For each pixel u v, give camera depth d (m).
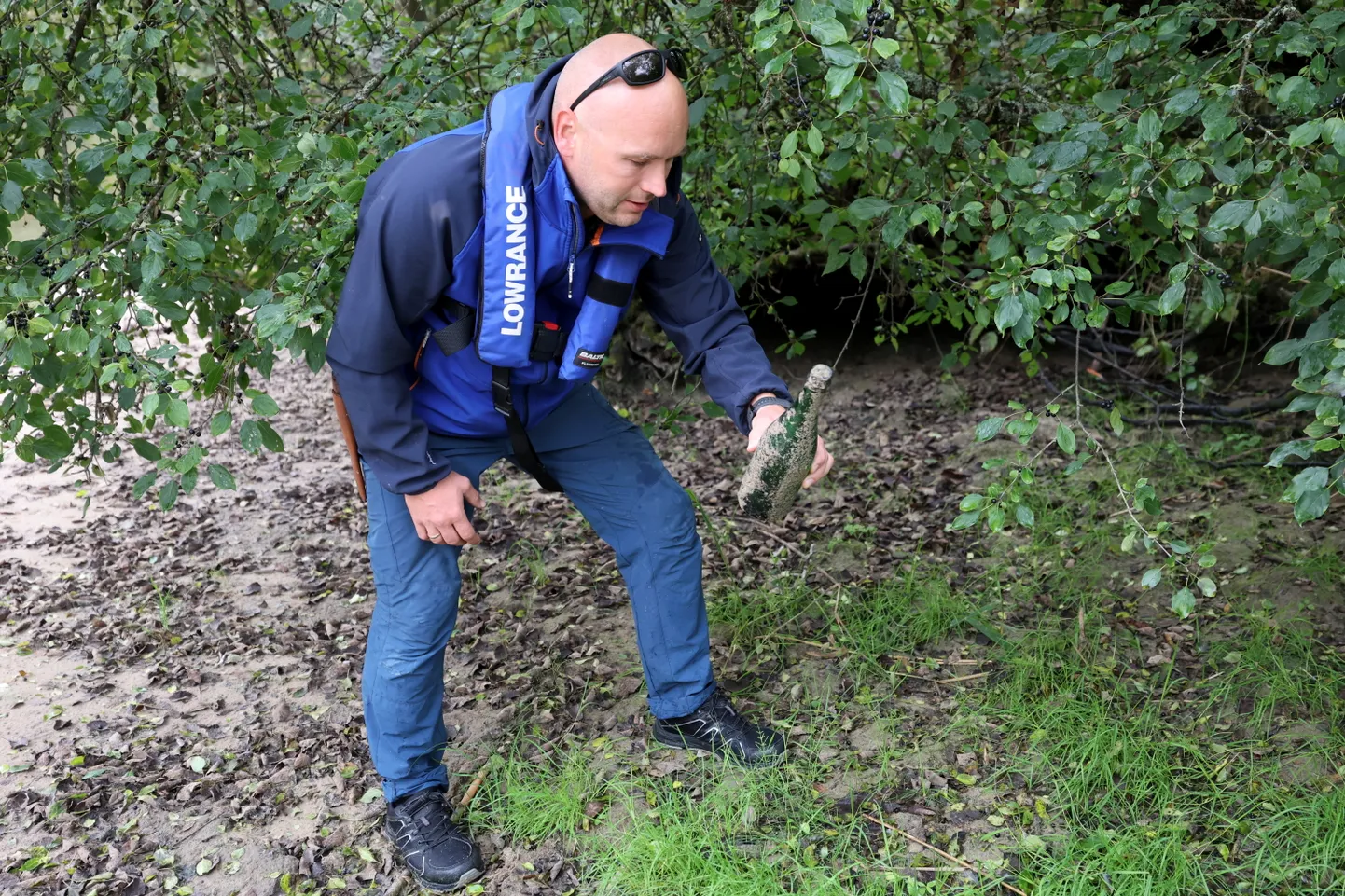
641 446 2.71
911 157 3.31
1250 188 2.60
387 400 2.25
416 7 4.10
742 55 3.15
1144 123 2.21
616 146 2.05
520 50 3.52
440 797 2.65
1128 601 3.58
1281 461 1.95
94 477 5.69
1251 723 2.89
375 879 2.58
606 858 2.56
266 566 4.54
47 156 3.08
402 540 2.45
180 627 3.99
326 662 3.66
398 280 2.13
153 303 2.53
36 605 4.21
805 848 2.56
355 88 3.38
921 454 5.21
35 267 2.61
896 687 3.20
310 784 2.95
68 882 2.60
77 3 3.12
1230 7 2.65
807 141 2.51
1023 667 3.15
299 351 2.44
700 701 2.87
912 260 3.53
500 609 3.95
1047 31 3.50
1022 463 2.40
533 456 2.49
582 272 2.29
